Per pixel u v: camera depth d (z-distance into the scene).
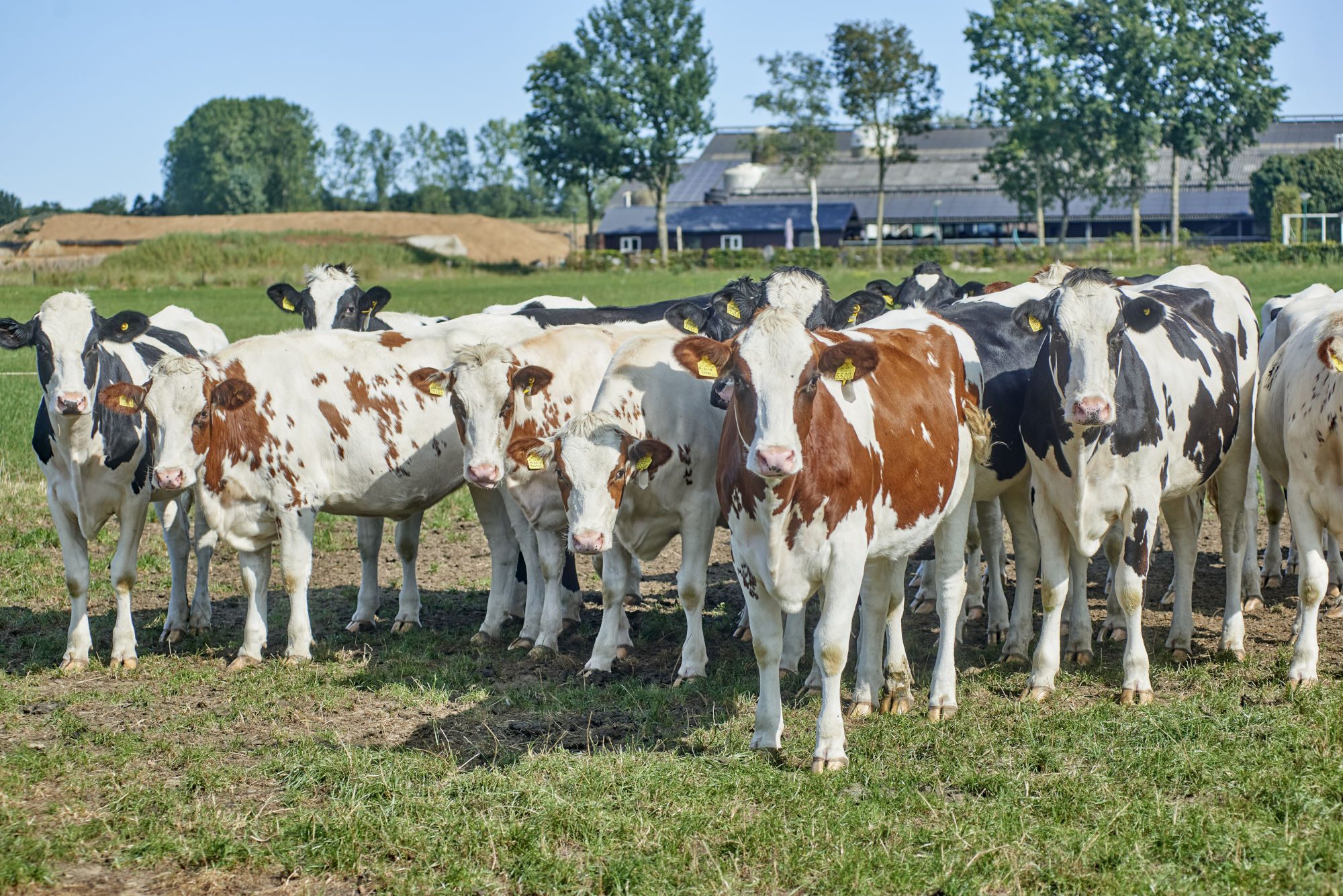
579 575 11.77
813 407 6.52
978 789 6.37
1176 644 8.85
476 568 11.90
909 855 5.60
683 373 8.61
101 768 6.88
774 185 90.25
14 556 11.70
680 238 82.94
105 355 9.04
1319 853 5.39
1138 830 5.70
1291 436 8.10
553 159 80.50
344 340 9.55
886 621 7.79
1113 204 70.69
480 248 99.00
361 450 9.31
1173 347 8.34
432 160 175.00
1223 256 59.75
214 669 8.87
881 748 6.98
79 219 102.62
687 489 8.53
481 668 8.91
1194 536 8.88
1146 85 66.62
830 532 6.64
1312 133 89.50
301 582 9.15
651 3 77.69
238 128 146.12
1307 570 7.95
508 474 9.04
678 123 78.50
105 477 8.77
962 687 8.21
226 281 57.88
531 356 9.38
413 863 5.67
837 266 67.94
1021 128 66.94
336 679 8.54
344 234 86.62
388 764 6.71
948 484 7.52
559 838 5.88
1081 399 7.16
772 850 5.70
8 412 19.02
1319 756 6.40
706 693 8.17
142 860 5.73
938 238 83.38
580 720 7.72
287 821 6.04
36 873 5.53
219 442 8.88
